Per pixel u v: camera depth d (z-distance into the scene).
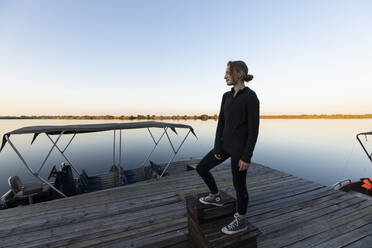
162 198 3.68
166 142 39.38
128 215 3.01
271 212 3.08
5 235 2.49
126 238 2.39
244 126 1.58
